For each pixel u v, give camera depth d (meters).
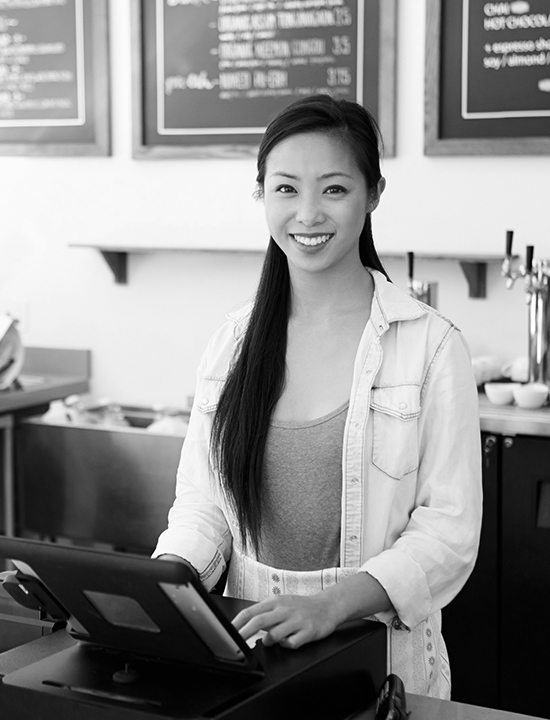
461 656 2.69
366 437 1.50
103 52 3.40
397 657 1.48
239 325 1.67
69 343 3.60
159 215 3.41
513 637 2.63
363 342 1.54
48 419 3.18
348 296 1.57
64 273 3.58
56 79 3.47
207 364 1.68
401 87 3.09
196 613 1.11
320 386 1.55
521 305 3.03
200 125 3.31
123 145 3.43
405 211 3.12
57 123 3.49
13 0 3.49
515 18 2.94
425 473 1.51
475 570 2.65
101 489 3.01
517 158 2.99
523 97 2.96
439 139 3.04
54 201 3.56
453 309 3.11
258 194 1.61
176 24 3.29
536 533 2.58
